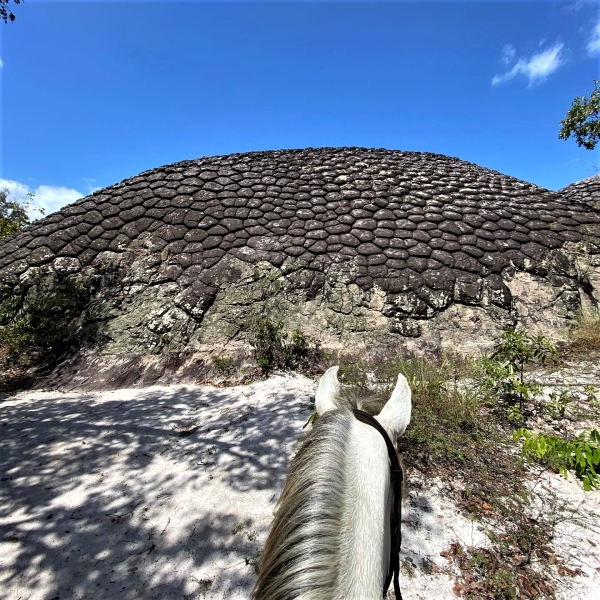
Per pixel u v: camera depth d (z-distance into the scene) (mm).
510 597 1906
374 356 5199
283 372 4945
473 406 3570
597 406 3605
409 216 6949
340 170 8305
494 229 6621
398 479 1110
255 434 3555
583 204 7465
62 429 3734
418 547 2227
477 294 5750
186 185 7602
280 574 782
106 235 6711
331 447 955
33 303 5930
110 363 5164
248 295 5871
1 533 2465
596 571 2045
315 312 5730
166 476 3008
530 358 4621
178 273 6137
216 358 5145
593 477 2523
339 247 6391
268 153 9109
